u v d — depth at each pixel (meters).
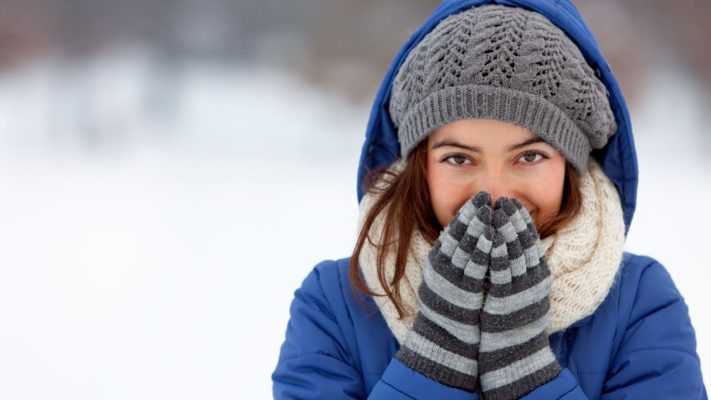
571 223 3.16
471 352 3.02
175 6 44.03
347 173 19.80
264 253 11.61
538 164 3.08
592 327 3.21
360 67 30.22
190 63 45.41
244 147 25.47
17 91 37.62
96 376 7.66
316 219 13.90
